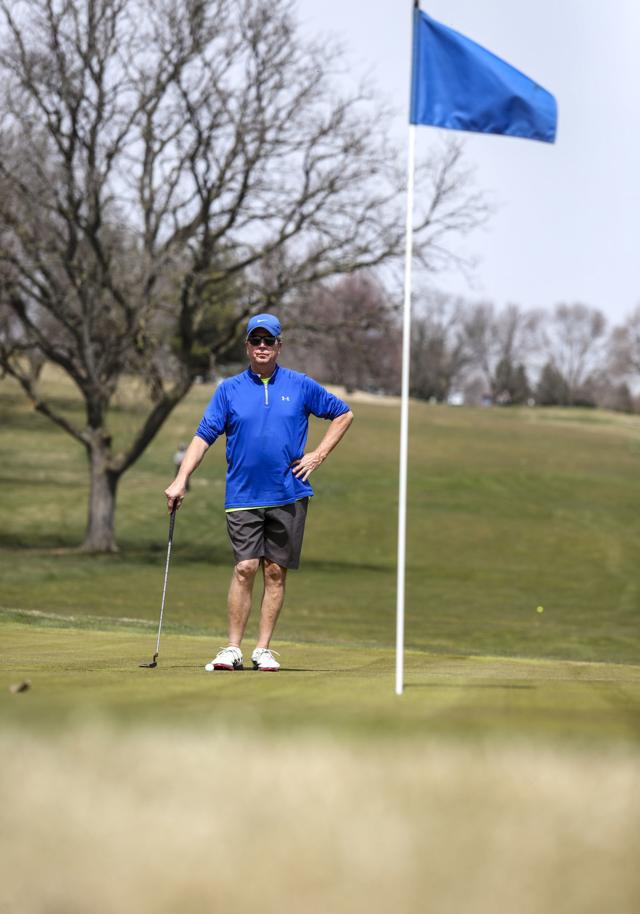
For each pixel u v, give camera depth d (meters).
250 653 17.06
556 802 5.14
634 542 99.81
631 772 5.79
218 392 14.46
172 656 15.22
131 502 112.62
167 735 6.76
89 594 57.41
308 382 14.63
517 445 186.00
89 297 70.44
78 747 6.33
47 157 67.69
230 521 14.33
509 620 55.22
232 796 5.19
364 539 98.12
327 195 68.56
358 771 5.75
